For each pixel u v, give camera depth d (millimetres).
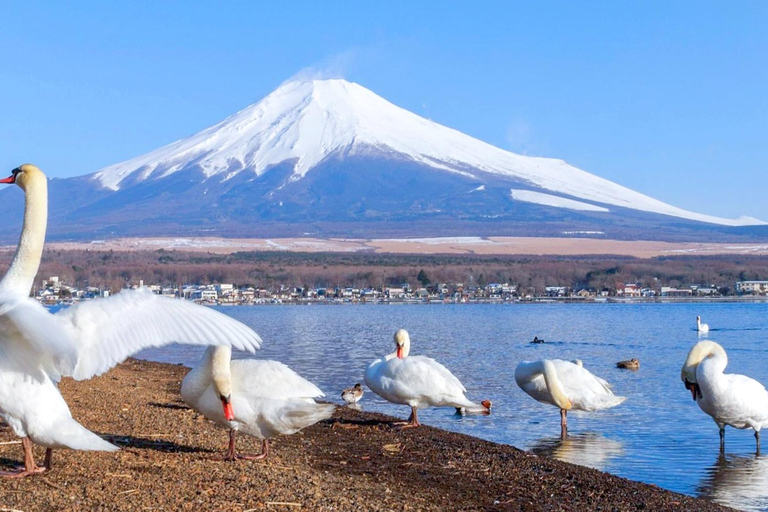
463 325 79938
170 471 11023
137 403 17828
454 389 17750
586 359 42031
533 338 59156
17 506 8977
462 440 16234
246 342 5824
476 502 11586
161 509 9258
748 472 15453
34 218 8305
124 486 10039
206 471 11242
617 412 22562
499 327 76062
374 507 10336
